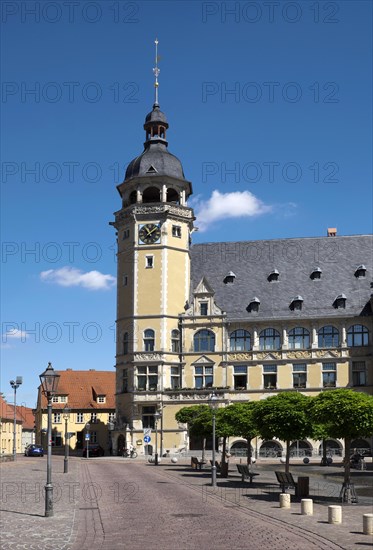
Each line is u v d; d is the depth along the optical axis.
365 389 80.69
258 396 82.88
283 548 18.06
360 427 28.81
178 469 56.50
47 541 19.44
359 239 90.25
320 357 82.12
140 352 84.31
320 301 84.94
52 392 26.31
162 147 92.25
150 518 24.31
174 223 87.31
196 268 91.12
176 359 85.19
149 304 85.19
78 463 68.88
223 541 19.25
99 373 115.25
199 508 27.45
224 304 86.88
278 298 86.38
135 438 82.94
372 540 19.41
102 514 25.50
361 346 81.62
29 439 153.12
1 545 18.80
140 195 88.00
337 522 22.78
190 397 82.94
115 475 48.50
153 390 83.12
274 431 34.25
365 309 82.75
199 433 53.78
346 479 29.66
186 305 86.69
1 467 60.06
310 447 80.38
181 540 19.45
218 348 84.69
